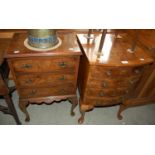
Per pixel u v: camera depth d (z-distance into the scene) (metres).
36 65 1.29
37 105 1.99
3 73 1.47
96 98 1.58
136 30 1.46
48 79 1.43
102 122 1.86
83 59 1.53
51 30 1.24
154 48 1.38
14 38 1.42
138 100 1.88
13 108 1.56
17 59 1.21
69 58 1.31
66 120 1.83
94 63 1.25
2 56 1.36
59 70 1.38
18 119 1.67
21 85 1.41
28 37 1.33
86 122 1.84
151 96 1.90
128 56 1.39
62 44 1.38
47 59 1.27
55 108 1.97
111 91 1.52
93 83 1.44
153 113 2.07
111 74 1.36
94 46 1.50
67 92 1.62
